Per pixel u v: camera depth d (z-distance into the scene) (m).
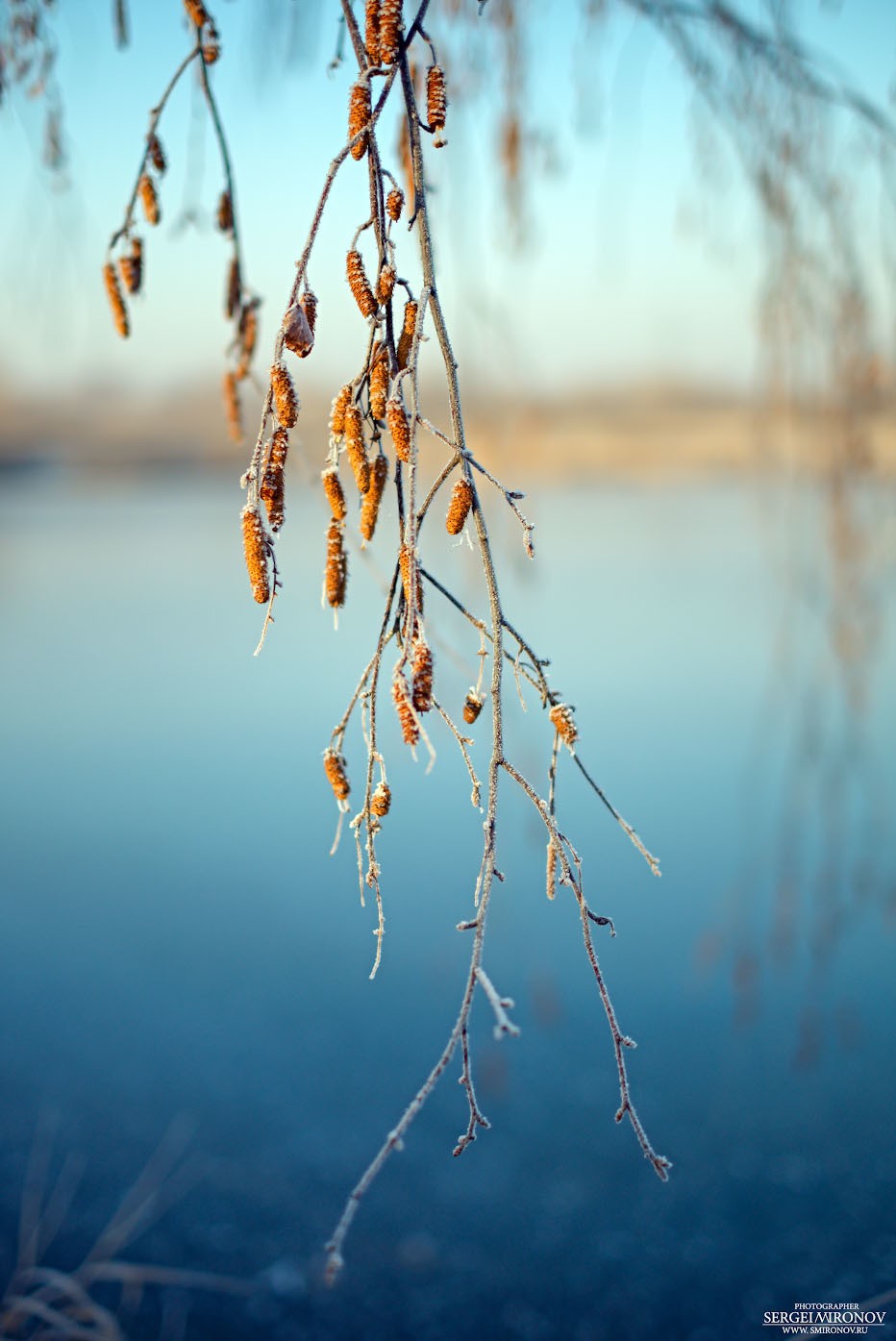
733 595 10.20
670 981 4.65
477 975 1.02
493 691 0.98
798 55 2.20
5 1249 3.59
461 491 0.94
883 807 2.97
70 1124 4.13
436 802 6.34
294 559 11.80
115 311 1.58
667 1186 3.85
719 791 5.80
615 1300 3.37
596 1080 4.32
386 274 0.97
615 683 7.73
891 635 4.43
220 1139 4.11
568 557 12.37
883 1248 3.51
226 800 6.53
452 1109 4.30
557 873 1.05
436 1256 3.63
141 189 1.52
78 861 5.93
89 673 8.93
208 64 1.55
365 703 1.02
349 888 5.58
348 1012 4.75
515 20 2.10
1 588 12.40
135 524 16.62
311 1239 3.71
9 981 5.01
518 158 2.17
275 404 0.97
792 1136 3.96
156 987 4.91
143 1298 3.46
